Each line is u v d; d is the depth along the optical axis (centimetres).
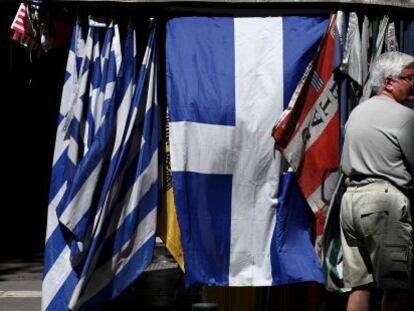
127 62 1223
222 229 1198
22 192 3178
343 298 1253
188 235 1189
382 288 1044
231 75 1207
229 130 1198
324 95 1213
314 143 1205
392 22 1255
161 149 1240
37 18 1249
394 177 1054
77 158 1212
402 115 1061
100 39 1238
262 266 1197
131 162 1212
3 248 2578
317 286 1253
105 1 1215
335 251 1160
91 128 1209
